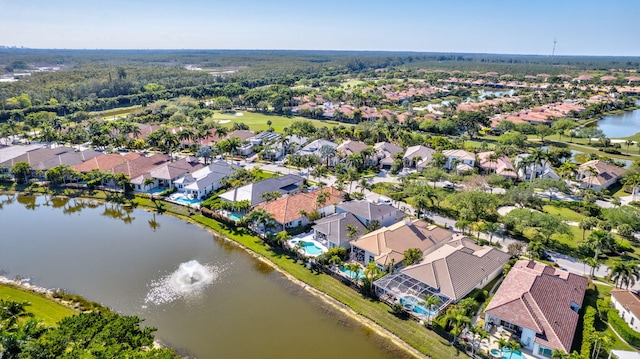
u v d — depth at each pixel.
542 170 127.69
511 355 53.41
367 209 91.81
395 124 196.00
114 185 121.25
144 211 106.25
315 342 57.72
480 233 89.56
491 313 59.00
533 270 67.56
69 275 74.50
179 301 67.00
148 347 54.41
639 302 60.38
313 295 68.88
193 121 191.00
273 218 91.88
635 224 88.25
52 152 139.50
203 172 123.62
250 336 58.81
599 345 51.91
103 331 47.72
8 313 54.56
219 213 100.06
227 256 82.38
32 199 114.94
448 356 54.50
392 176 133.50
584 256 79.94
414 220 89.25
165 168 123.12
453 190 115.88
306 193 103.44
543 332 54.75
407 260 73.31
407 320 61.31
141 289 70.31
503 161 135.88
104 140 158.12
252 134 176.38
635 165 129.50
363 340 58.16
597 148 170.75
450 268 67.81
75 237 91.00
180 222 99.19
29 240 89.25
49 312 62.62
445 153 143.88
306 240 87.56
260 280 73.56
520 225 86.12
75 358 42.88
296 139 169.50
